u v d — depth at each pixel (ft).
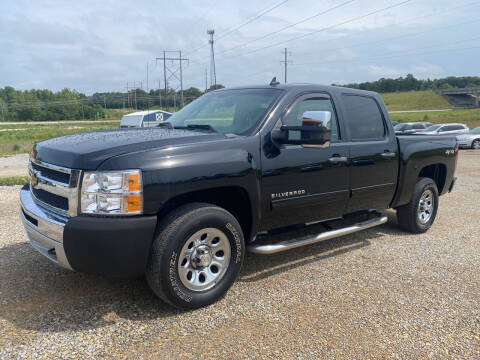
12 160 62.44
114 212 9.36
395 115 289.94
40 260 13.91
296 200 12.69
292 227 13.32
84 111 554.46
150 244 9.64
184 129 12.98
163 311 10.52
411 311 10.89
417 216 18.02
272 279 12.84
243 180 11.14
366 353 8.90
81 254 9.28
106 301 10.98
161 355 8.63
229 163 10.84
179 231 9.96
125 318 10.12
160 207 9.75
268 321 10.18
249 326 9.91
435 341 9.46
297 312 10.69
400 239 17.47
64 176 9.95
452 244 16.89
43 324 9.73
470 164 49.06
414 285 12.59
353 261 14.61
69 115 545.44
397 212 18.39
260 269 13.69
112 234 9.16
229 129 12.47
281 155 12.14
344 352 8.91
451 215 22.20
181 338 9.30
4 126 307.78
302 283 12.57
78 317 10.11
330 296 11.68
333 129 14.02
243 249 11.52
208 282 10.84
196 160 10.28
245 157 11.25
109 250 9.22
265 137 11.93
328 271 13.60
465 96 505.66
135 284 12.10
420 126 87.20
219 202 12.16
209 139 11.02
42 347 8.79
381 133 15.84
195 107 14.92
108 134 11.90
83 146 10.36
